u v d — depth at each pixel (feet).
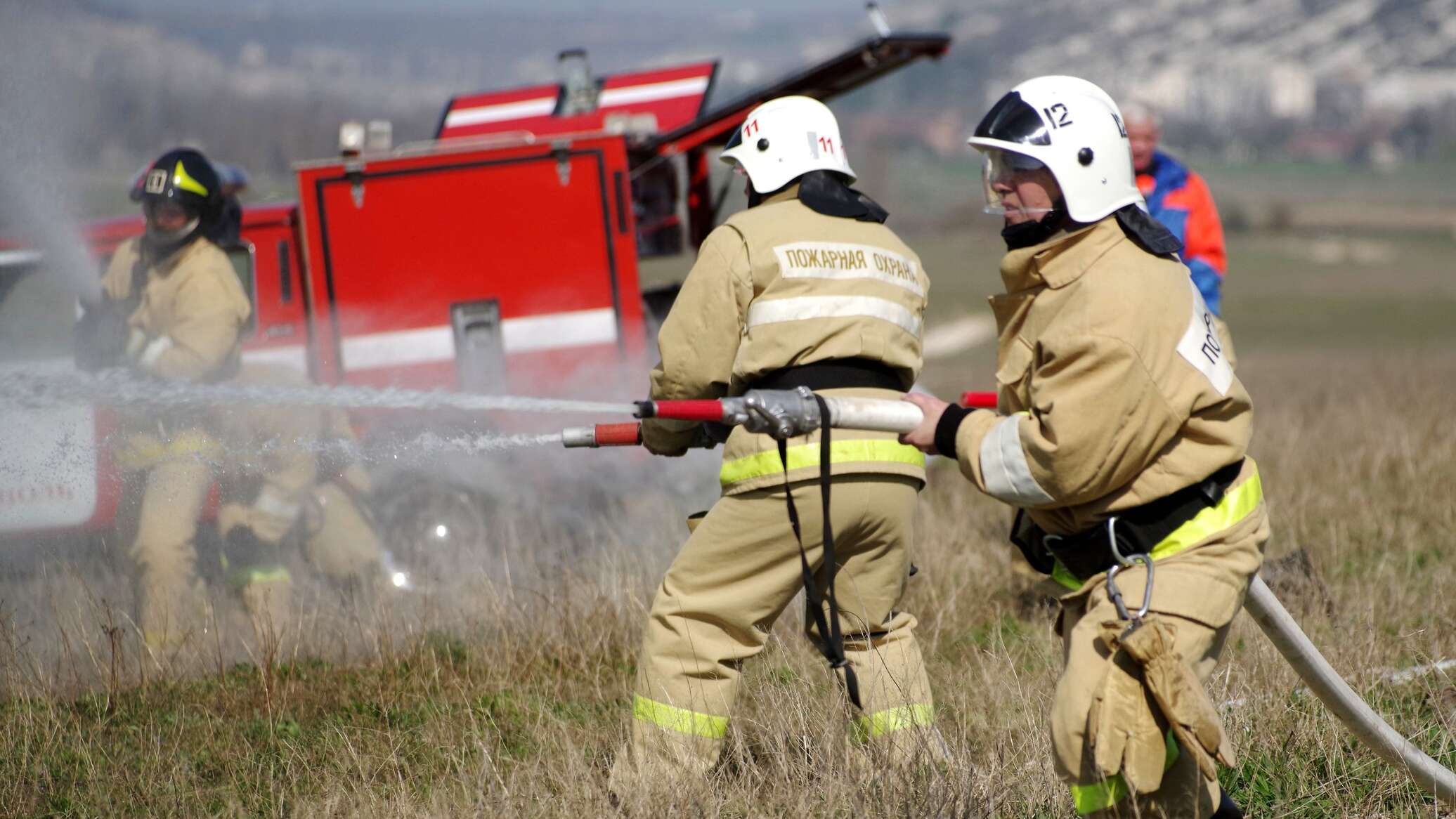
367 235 65.31
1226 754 27.61
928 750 36.52
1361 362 196.54
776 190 38.19
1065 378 28.35
